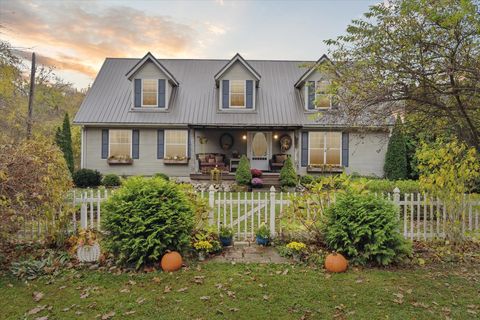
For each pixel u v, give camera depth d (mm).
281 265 4898
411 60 5461
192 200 5672
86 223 5930
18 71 11297
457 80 5504
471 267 4848
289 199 5887
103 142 16281
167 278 4379
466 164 5582
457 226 5625
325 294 3922
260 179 14648
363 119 6516
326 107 16141
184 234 4926
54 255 5035
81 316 3422
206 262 5020
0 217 4547
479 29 4688
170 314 3461
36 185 4781
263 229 5922
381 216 4863
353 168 16516
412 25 5316
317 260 4941
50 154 5320
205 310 3543
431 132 7207
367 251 4820
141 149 16391
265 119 16406
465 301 3742
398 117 7066
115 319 3361
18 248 5305
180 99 17281
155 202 4805
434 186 5715
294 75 19016
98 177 15453
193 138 16016
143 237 4699
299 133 16406
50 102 26078
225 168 15898
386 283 4238
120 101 16922
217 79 16828
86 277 4391
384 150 16344
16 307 3592
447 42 5234
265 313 3484
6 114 13164
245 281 4281
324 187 5836
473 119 6297
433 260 5109
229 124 15633
